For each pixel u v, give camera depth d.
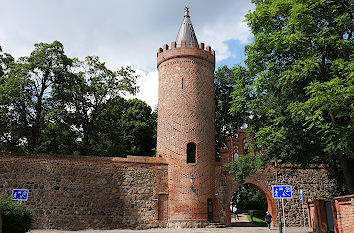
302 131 18.23
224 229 24.83
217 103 41.50
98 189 25.45
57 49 29.25
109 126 34.50
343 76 15.38
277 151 19.12
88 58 33.56
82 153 33.75
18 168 24.48
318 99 13.70
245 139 29.61
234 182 28.56
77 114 29.91
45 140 33.94
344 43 15.76
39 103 28.94
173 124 27.44
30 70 28.44
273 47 17.94
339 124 16.30
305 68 15.38
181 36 31.25
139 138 43.09
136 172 26.44
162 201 26.20
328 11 17.08
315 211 21.70
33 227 23.59
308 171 29.88
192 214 25.56
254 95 20.25
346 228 14.28
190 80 28.28
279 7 17.64
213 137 28.58
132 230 24.14
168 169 26.83
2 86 26.61
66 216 24.33
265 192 28.95
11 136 28.52
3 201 14.84
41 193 24.38
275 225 28.05
